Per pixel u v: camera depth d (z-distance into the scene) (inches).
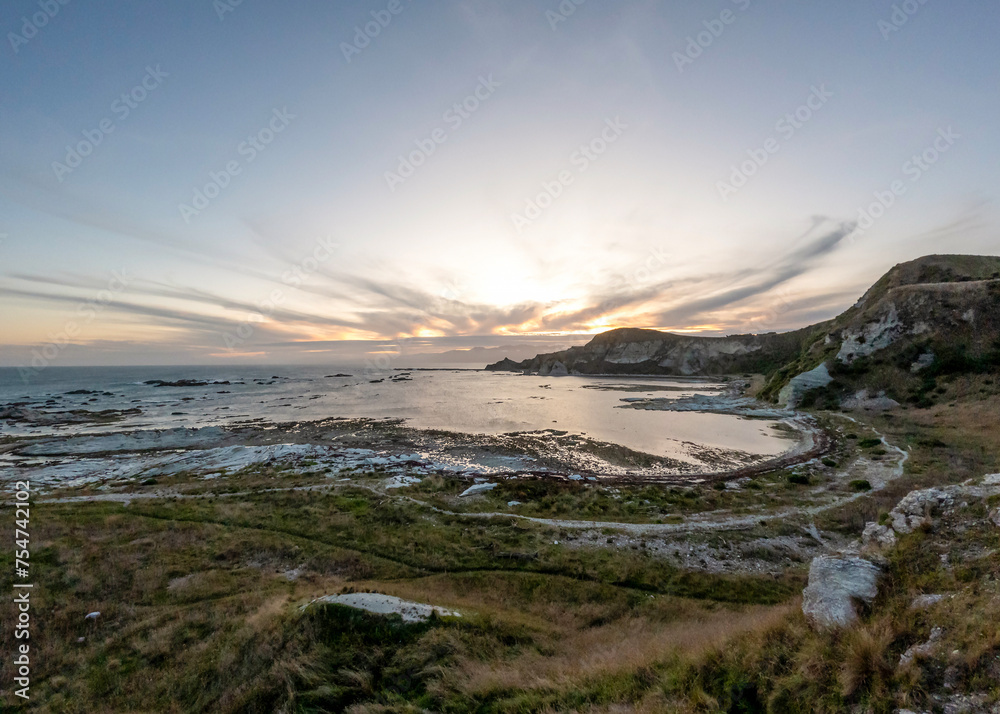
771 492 1051.3
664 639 443.5
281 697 389.7
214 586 606.9
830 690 268.5
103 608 549.6
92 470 1362.0
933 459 1160.2
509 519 880.9
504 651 442.6
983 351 1776.6
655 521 880.3
